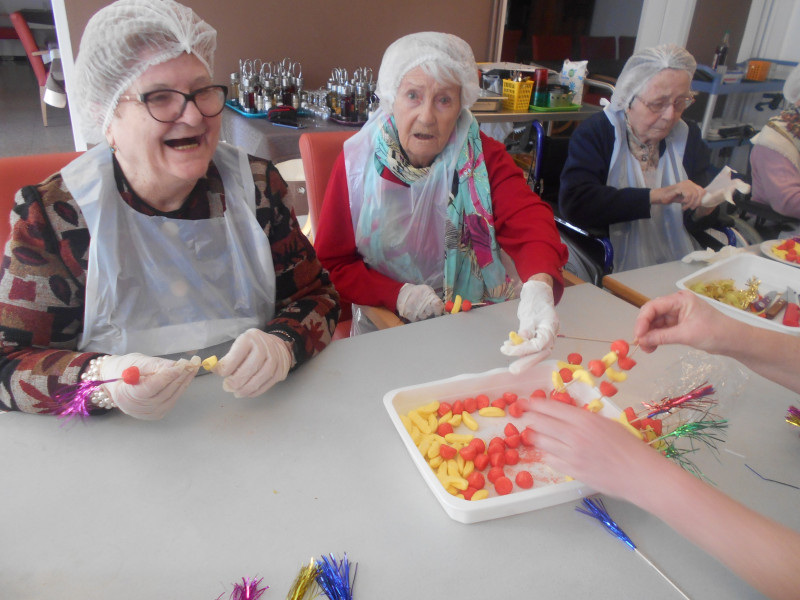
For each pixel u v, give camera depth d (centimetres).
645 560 69
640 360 111
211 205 106
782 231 243
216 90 95
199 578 65
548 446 72
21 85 707
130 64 86
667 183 220
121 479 78
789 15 445
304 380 101
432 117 142
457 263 159
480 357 111
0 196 114
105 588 63
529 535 72
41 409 86
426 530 72
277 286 120
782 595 58
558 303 132
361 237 158
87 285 96
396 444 87
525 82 305
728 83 400
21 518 71
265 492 77
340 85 300
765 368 87
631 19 460
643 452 68
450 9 368
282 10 318
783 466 85
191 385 98
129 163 95
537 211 150
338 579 63
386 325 141
